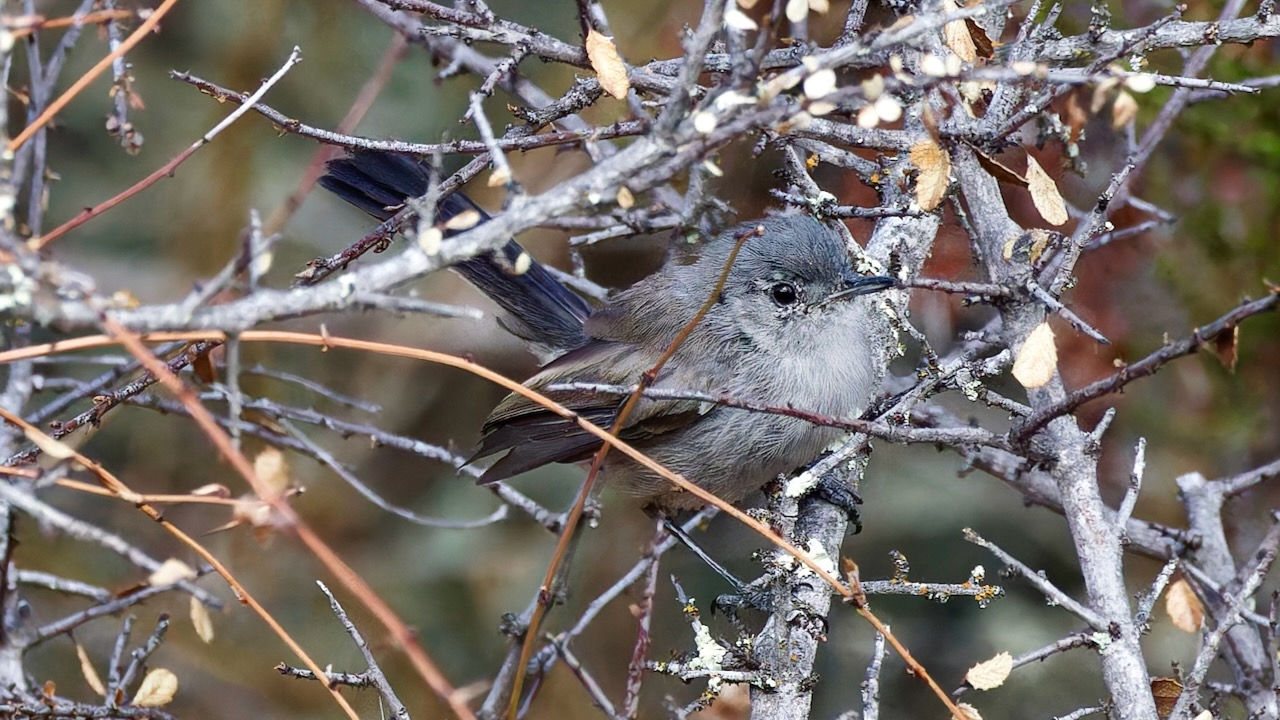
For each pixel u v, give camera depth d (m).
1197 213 11.83
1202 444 11.97
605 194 5.78
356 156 9.92
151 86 14.02
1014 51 7.79
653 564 9.50
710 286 9.88
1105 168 11.52
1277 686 7.36
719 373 9.64
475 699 11.66
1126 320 11.80
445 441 14.14
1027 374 6.94
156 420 13.27
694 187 9.37
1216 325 6.61
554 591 10.05
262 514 6.80
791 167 8.73
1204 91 9.64
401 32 7.79
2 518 8.14
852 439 8.09
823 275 9.46
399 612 13.14
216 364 9.88
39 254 6.14
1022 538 13.00
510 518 13.86
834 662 12.63
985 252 7.86
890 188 8.95
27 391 9.20
